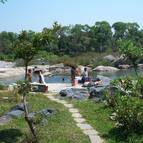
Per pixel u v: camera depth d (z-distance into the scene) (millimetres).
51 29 18750
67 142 19344
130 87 22766
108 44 155500
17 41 18812
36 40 18500
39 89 36812
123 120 20375
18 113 24391
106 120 23500
